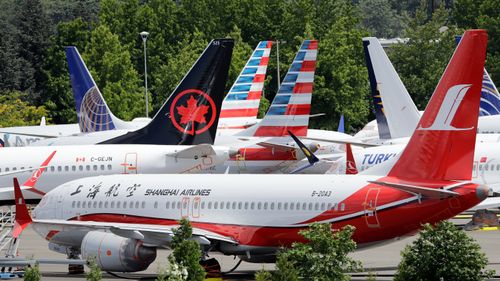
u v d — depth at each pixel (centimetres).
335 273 11912
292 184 15375
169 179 16450
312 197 15075
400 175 14800
